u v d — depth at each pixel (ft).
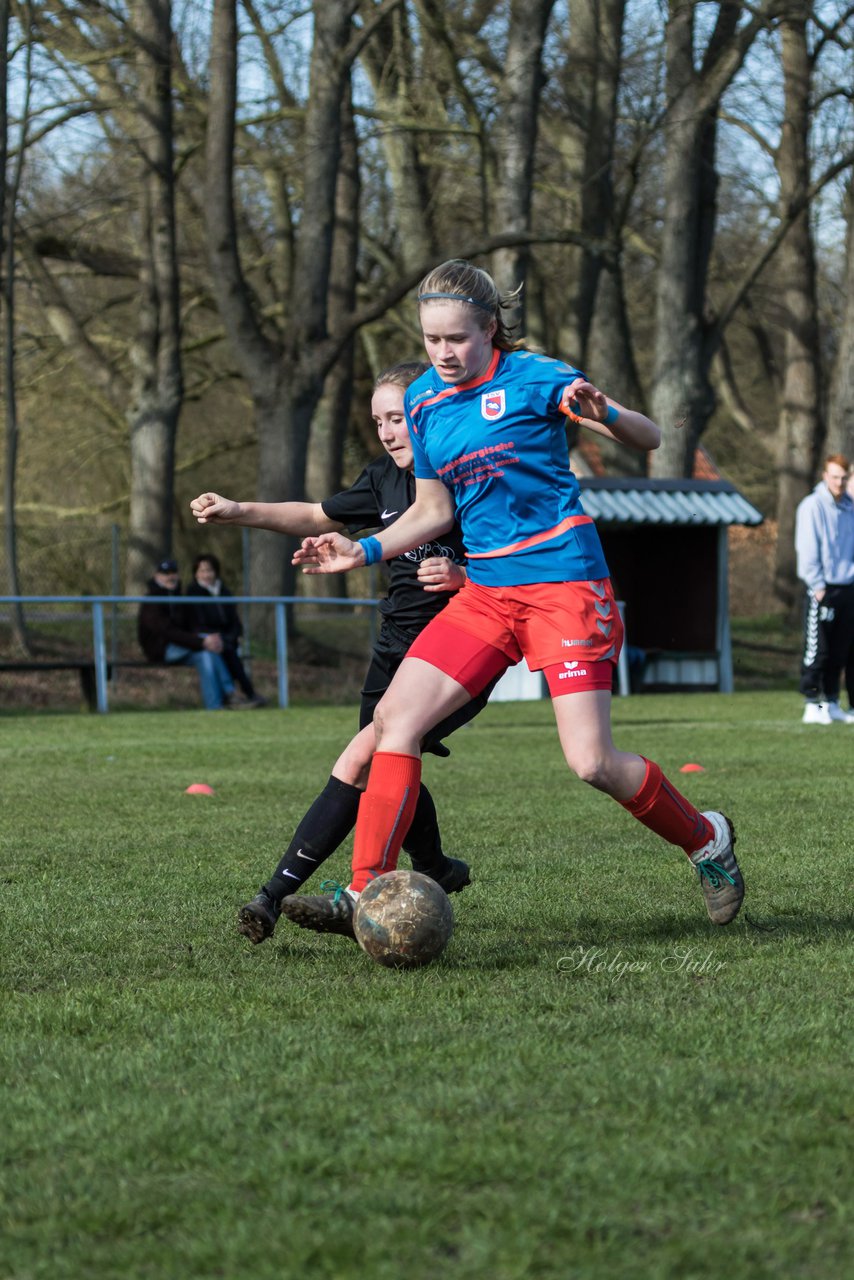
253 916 37.11
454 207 252.83
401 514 39.47
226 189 192.24
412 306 257.75
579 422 33.65
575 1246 19.11
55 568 233.35
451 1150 22.27
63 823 63.10
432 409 35.50
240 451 292.81
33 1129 23.82
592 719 35.22
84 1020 30.68
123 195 228.84
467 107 212.84
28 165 224.12
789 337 273.95
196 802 70.59
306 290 195.21
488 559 35.60
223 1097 25.20
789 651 233.14
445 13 200.85
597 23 208.23
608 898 44.57
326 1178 21.53
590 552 35.22
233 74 189.88
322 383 197.67
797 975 34.19
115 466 280.51
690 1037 28.60
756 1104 24.50
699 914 41.93
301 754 96.99
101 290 268.41
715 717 129.39
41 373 260.42
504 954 36.83
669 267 217.15
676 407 217.77
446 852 53.88
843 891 45.47
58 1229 19.95
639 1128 23.34
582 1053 27.55
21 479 271.49
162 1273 18.67
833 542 118.32
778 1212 20.08
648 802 36.47
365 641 201.67
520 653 36.52
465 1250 19.04
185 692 162.61
